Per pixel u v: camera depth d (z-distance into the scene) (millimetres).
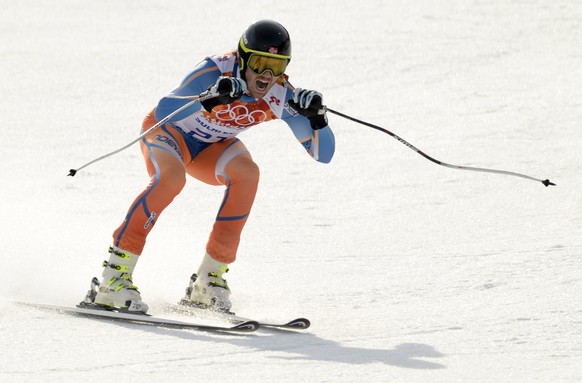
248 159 17312
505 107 47375
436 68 58594
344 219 26797
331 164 36156
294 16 76562
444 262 20688
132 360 12719
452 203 28500
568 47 64312
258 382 11812
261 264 21172
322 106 16203
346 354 13422
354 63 60094
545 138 39812
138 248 16234
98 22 75812
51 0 84688
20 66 60219
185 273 20656
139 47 66312
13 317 15094
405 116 46375
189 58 62969
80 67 60031
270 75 16016
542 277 18594
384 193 30625
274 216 27266
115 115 47438
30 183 32438
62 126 44656
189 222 26578
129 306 15922
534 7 76938
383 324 15539
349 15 76000
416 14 75500
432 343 14094
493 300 16938
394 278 19328
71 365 12344
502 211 26938
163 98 16438
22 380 11562
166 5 82250
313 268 20641
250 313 16750
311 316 16359
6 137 41938
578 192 29141
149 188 16328
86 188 31734
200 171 17656
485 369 12539
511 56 61844
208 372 12234
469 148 38281
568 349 13539
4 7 81438
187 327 15062
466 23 72250
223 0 83812
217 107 16422
